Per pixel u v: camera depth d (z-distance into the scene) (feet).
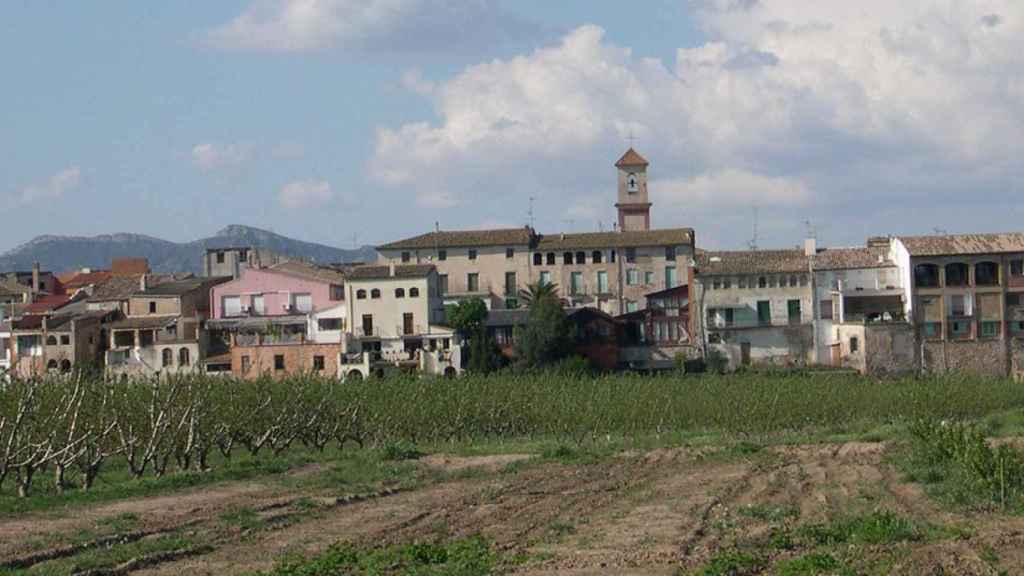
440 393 231.30
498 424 227.81
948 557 91.81
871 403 249.55
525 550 98.73
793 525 110.42
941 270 380.37
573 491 141.38
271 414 194.80
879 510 115.44
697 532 107.04
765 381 264.11
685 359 381.60
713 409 231.91
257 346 369.09
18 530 112.47
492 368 364.38
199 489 145.59
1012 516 113.80
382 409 220.43
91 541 104.42
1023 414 243.81
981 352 377.50
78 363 350.02
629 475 159.74
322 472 163.94
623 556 94.17
